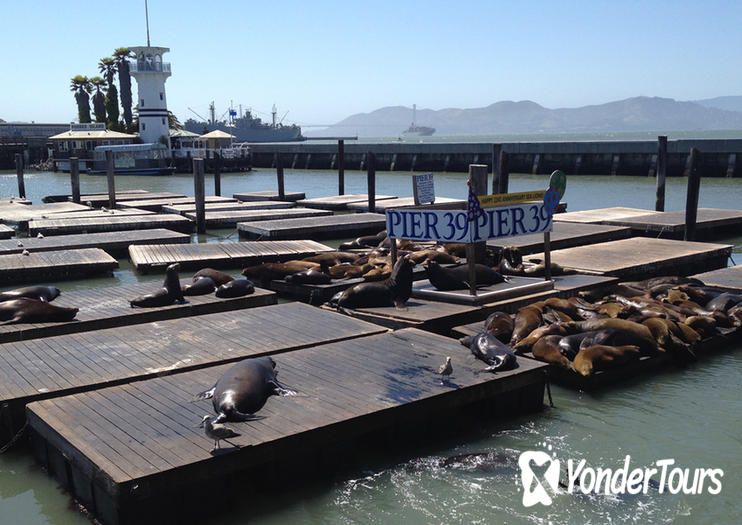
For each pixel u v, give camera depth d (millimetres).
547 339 9008
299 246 18406
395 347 8766
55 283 15305
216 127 128250
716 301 11031
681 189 36906
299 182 50938
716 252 16203
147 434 6148
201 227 23594
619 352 8688
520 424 7625
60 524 5812
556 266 13109
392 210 11977
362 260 14898
